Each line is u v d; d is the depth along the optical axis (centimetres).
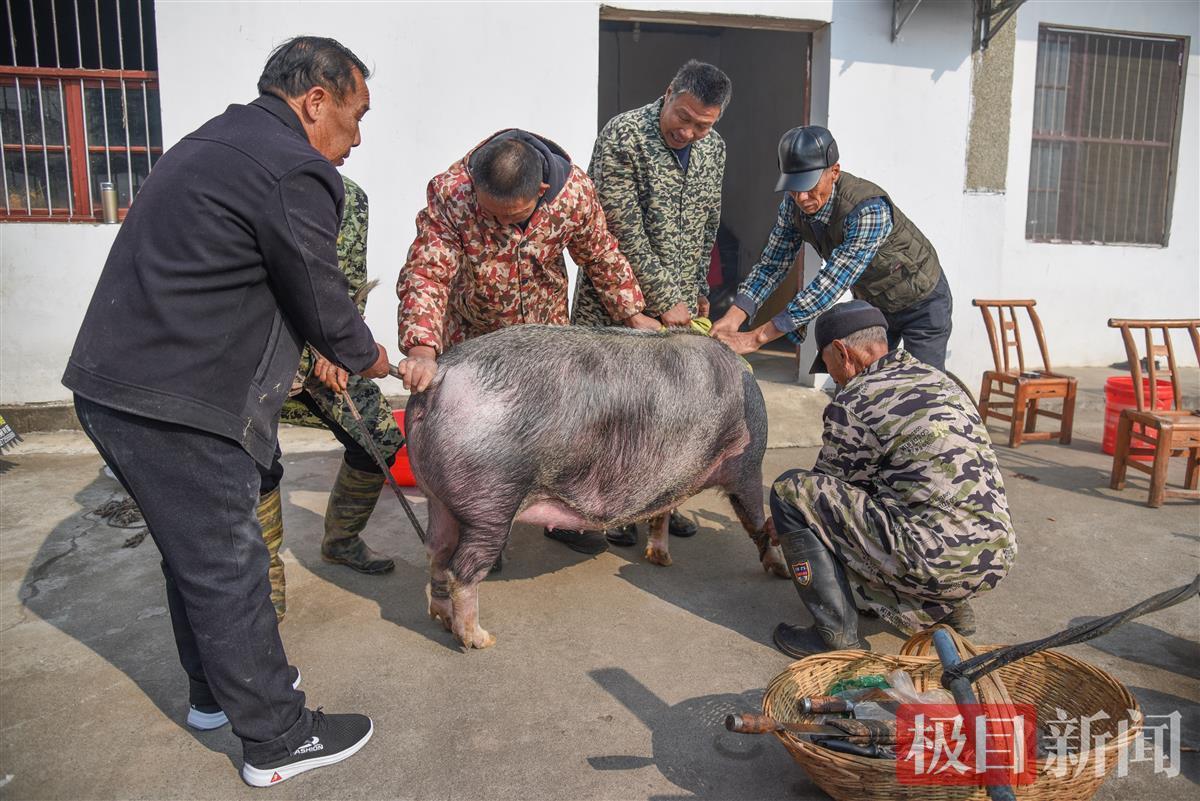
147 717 241
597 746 227
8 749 225
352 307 211
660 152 322
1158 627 294
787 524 273
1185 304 731
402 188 523
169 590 225
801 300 336
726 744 229
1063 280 700
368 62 504
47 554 347
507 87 525
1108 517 399
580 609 307
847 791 191
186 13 480
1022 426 514
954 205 604
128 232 189
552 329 263
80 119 511
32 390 510
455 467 244
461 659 271
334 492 329
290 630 289
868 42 567
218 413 192
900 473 255
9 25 495
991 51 589
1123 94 694
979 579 247
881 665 235
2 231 491
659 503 286
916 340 386
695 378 277
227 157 187
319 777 215
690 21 557
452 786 212
